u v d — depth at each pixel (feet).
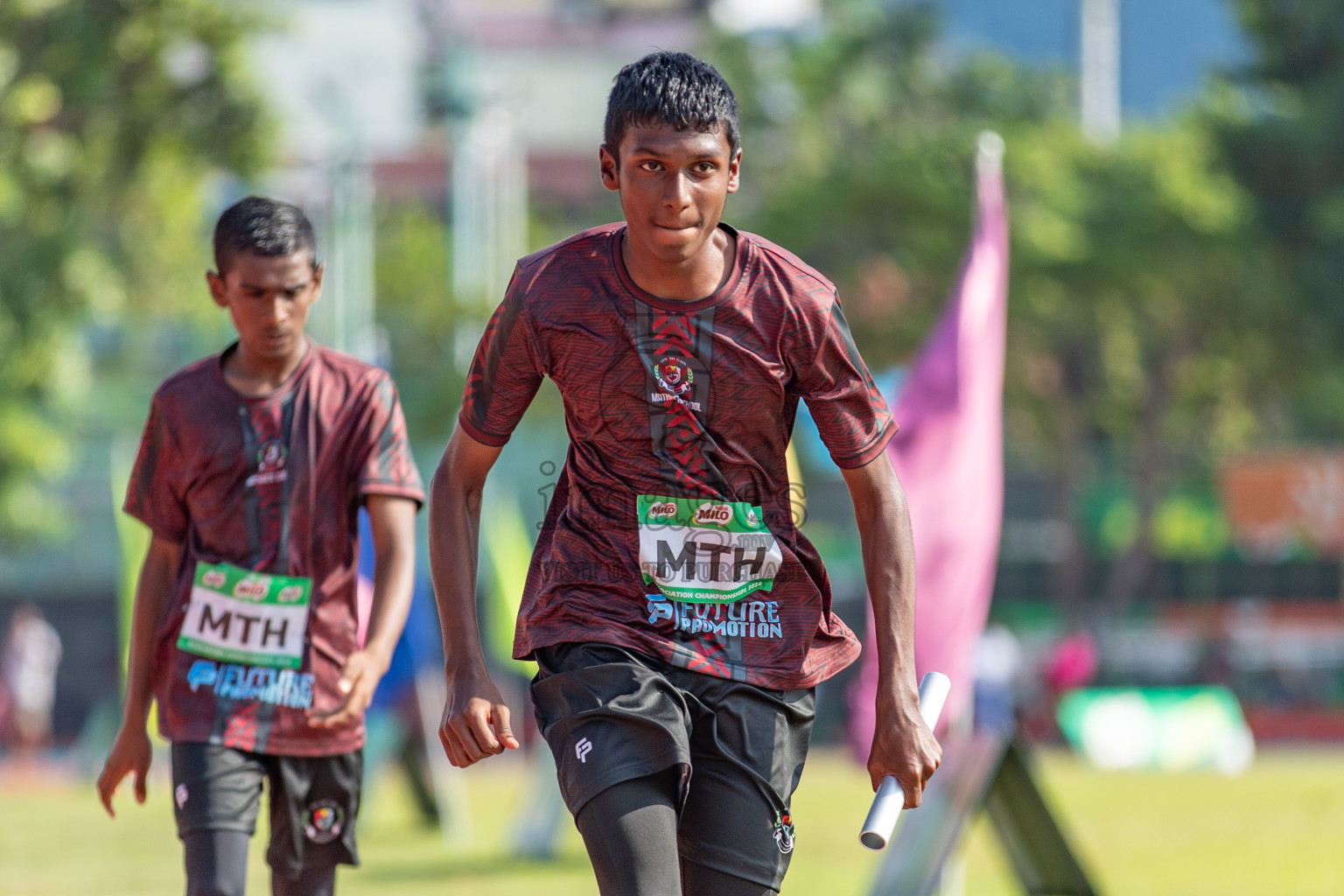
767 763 30.66
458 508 32.42
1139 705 208.33
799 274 30.50
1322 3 298.35
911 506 78.69
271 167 198.29
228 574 42.70
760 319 30.17
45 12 181.57
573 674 30.12
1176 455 367.86
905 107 356.18
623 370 30.27
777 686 31.01
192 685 42.14
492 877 88.53
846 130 355.56
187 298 338.54
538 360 31.01
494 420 31.78
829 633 32.19
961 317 80.74
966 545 78.84
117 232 220.23
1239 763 202.49
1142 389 339.57
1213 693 210.38
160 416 43.52
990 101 353.72
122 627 121.70
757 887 30.37
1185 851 91.71
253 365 43.60
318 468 43.34
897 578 31.17
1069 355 336.70
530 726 224.33
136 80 187.73
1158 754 204.44
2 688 266.77
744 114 358.43
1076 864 61.72
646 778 29.19
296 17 211.20
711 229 29.58
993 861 94.48
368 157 431.43
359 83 474.90
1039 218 309.63
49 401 222.28
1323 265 296.10
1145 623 354.74
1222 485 343.46
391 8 481.05
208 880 40.09
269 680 42.32
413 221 388.98
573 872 91.15
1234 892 74.18
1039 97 357.20
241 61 190.90
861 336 321.73
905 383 81.41
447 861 97.45
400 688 116.16
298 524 43.06
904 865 60.34
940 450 79.77
